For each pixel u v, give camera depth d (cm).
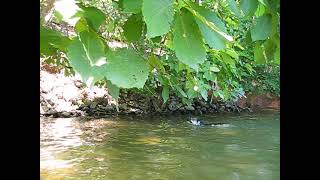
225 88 405
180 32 87
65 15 88
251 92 1504
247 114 1402
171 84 191
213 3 180
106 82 108
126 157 829
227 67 253
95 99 1269
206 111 1391
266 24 104
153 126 1149
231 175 746
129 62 84
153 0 73
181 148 920
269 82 1461
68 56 83
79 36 86
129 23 109
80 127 1086
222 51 163
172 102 1342
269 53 118
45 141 920
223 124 1220
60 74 1267
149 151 883
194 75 259
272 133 1112
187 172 754
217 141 1002
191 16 88
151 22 72
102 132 1041
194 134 1070
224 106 1427
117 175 715
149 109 1305
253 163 827
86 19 92
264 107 1512
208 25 88
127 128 1105
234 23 195
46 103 1206
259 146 966
